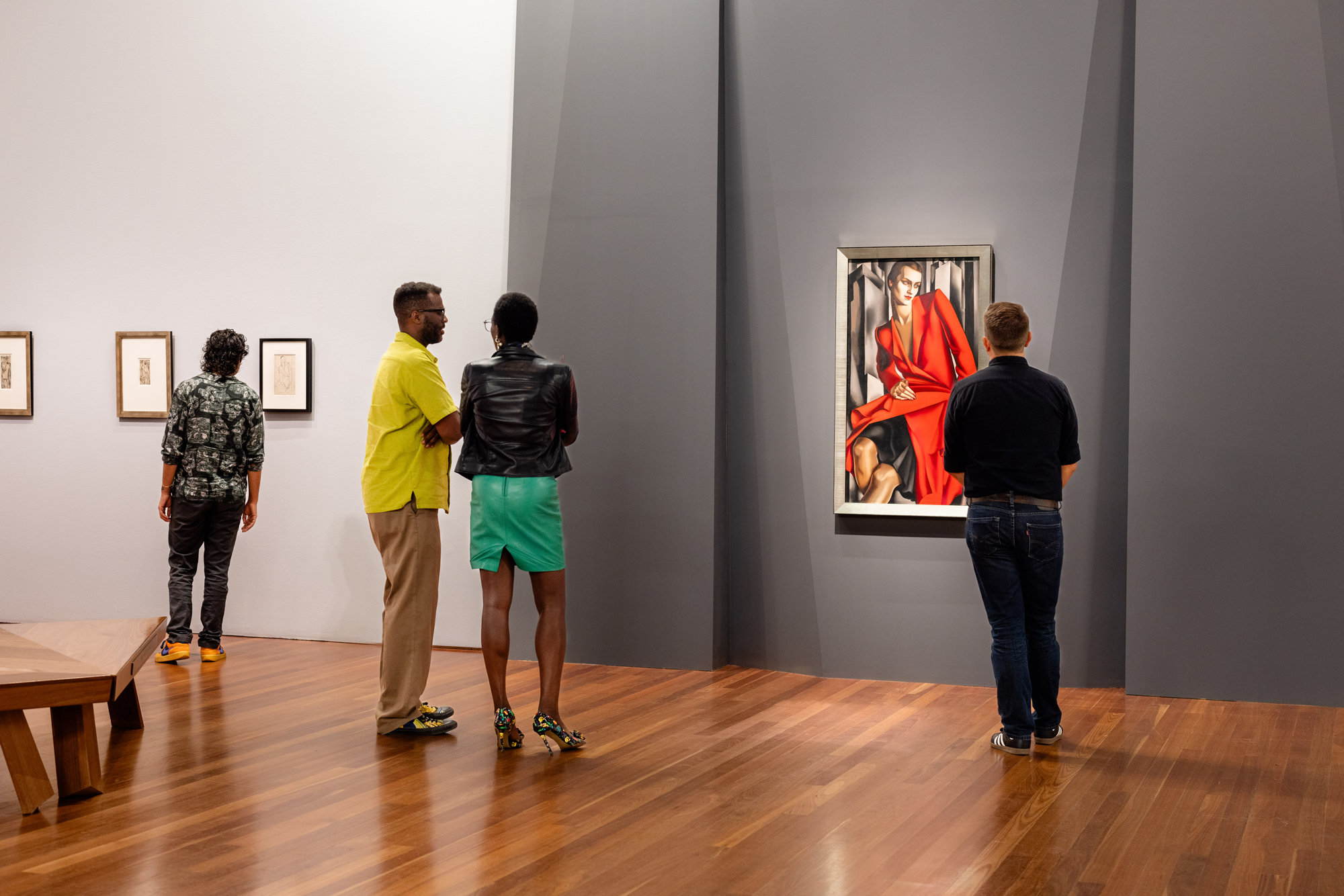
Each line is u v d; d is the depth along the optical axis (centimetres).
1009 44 493
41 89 647
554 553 385
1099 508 489
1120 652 488
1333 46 447
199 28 622
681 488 523
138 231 633
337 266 601
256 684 490
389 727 400
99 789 329
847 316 509
